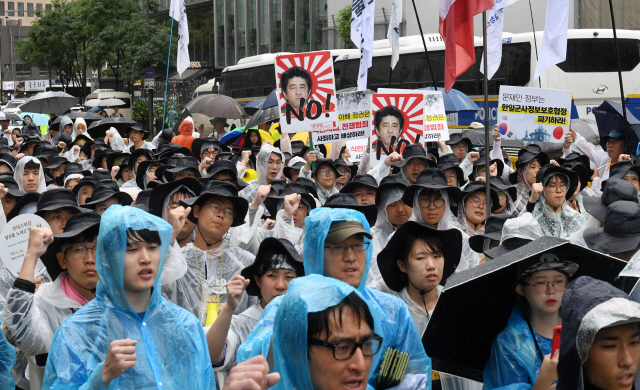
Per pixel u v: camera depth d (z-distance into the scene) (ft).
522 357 11.48
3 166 31.42
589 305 7.98
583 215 23.66
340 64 71.87
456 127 62.18
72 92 172.45
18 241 16.03
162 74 119.75
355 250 11.42
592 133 46.32
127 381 10.10
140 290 10.52
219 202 17.20
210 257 17.30
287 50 134.92
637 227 14.08
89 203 20.03
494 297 11.73
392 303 11.29
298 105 29.17
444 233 13.98
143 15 128.47
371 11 39.11
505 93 32.09
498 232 18.40
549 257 11.21
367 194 23.63
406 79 65.67
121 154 34.83
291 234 19.10
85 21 128.77
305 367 8.29
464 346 11.95
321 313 8.18
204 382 10.80
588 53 56.90
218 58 152.25
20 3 360.69
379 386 10.30
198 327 11.04
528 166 28.73
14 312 12.69
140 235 10.45
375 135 29.89
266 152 26.99
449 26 27.99
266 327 10.25
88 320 10.44
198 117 91.15
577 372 8.14
